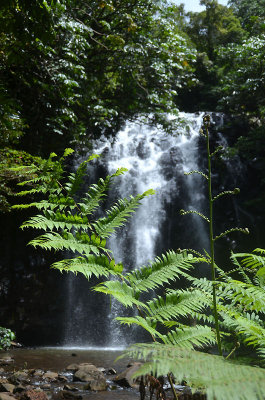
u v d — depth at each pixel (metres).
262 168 18.41
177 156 17.52
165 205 16.67
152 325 1.59
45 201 1.95
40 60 11.45
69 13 12.23
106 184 2.05
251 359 1.57
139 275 1.76
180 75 18.06
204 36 31.19
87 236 1.80
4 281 13.37
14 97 11.17
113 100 15.84
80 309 14.11
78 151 14.45
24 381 5.83
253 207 17.42
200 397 1.31
